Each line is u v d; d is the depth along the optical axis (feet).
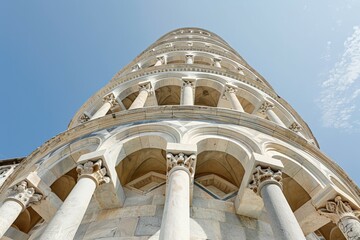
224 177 33.58
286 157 29.94
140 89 52.47
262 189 24.08
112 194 26.68
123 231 23.76
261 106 52.08
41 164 32.68
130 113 34.76
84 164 26.37
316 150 33.73
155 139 30.48
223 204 28.02
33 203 28.45
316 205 27.30
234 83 55.57
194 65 58.95
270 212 21.36
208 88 56.90
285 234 19.10
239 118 33.63
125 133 31.76
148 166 33.47
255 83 57.77
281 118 53.52
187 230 18.67
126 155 30.25
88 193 23.48
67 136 35.42
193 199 27.76
